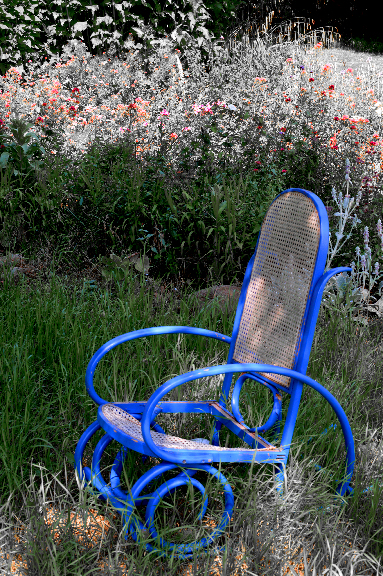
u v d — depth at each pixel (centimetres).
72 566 203
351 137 578
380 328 399
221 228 425
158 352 325
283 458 224
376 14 1608
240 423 249
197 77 935
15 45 948
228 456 212
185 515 235
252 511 218
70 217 459
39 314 329
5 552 208
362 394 310
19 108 652
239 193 459
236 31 1279
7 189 455
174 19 1114
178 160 488
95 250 457
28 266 429
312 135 537
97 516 230
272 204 258
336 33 1516
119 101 725
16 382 277
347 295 394
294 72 948
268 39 1195
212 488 230
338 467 250
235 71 943
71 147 549
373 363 353
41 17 1031
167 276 441
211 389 305
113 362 300
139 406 243
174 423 284
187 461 205
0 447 237
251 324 257
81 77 837
